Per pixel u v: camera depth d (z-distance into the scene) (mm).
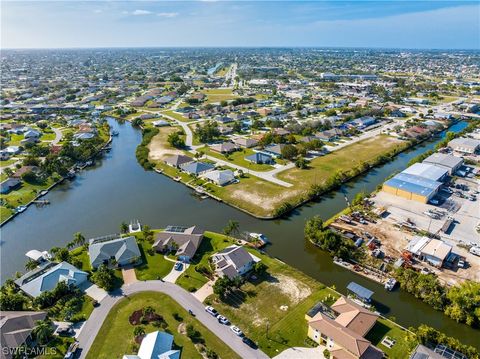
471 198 128125
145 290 83188
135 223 116188
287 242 105875
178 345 67438
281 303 79312
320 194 136125
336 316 73562
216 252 97312
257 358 65125
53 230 115000
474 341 70938
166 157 178625
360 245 100625
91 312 76500
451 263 92188
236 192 136500
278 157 175000
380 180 150875
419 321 75562
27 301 79562
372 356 61844
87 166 174000
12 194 137750
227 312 76562
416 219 114562
